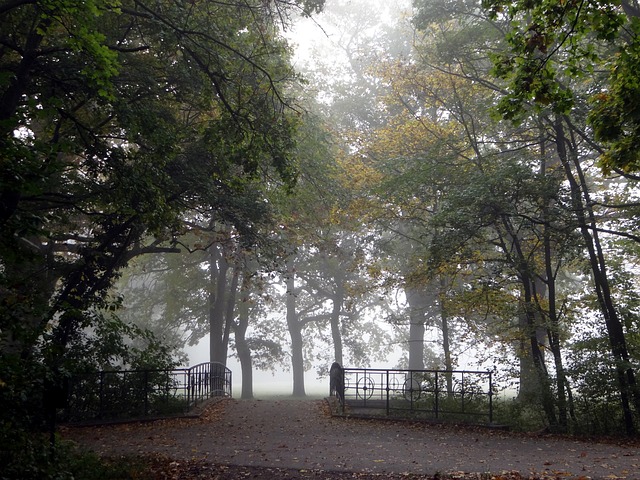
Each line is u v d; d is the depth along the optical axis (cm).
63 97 1259
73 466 784
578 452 1132
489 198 1572
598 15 859
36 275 1518
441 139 1967
